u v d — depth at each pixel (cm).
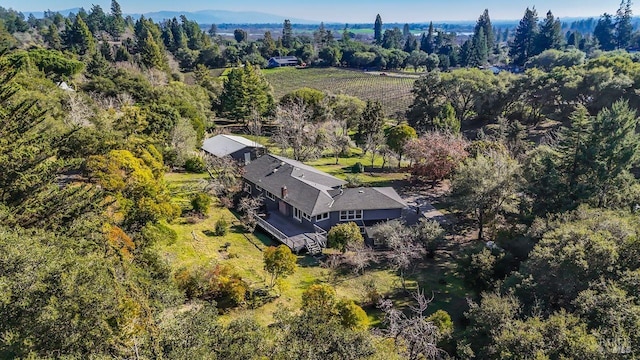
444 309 2445
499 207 3250
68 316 997
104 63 7625
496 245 2678
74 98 3831
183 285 1995
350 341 1270
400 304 2477
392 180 4816
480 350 1673
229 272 2245
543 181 3041
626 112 3058
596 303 1594
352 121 6662
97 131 2862
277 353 1198
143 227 2303
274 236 3175
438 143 4506
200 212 3206
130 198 2403
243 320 1311
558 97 6197
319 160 5525
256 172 4038
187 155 4275
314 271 2773
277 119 5956
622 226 2056
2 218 1378
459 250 3066
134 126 3797
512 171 3209
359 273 2783
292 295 2378
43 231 1338
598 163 2923
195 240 2745
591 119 3119
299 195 3462
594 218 2247
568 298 1827
